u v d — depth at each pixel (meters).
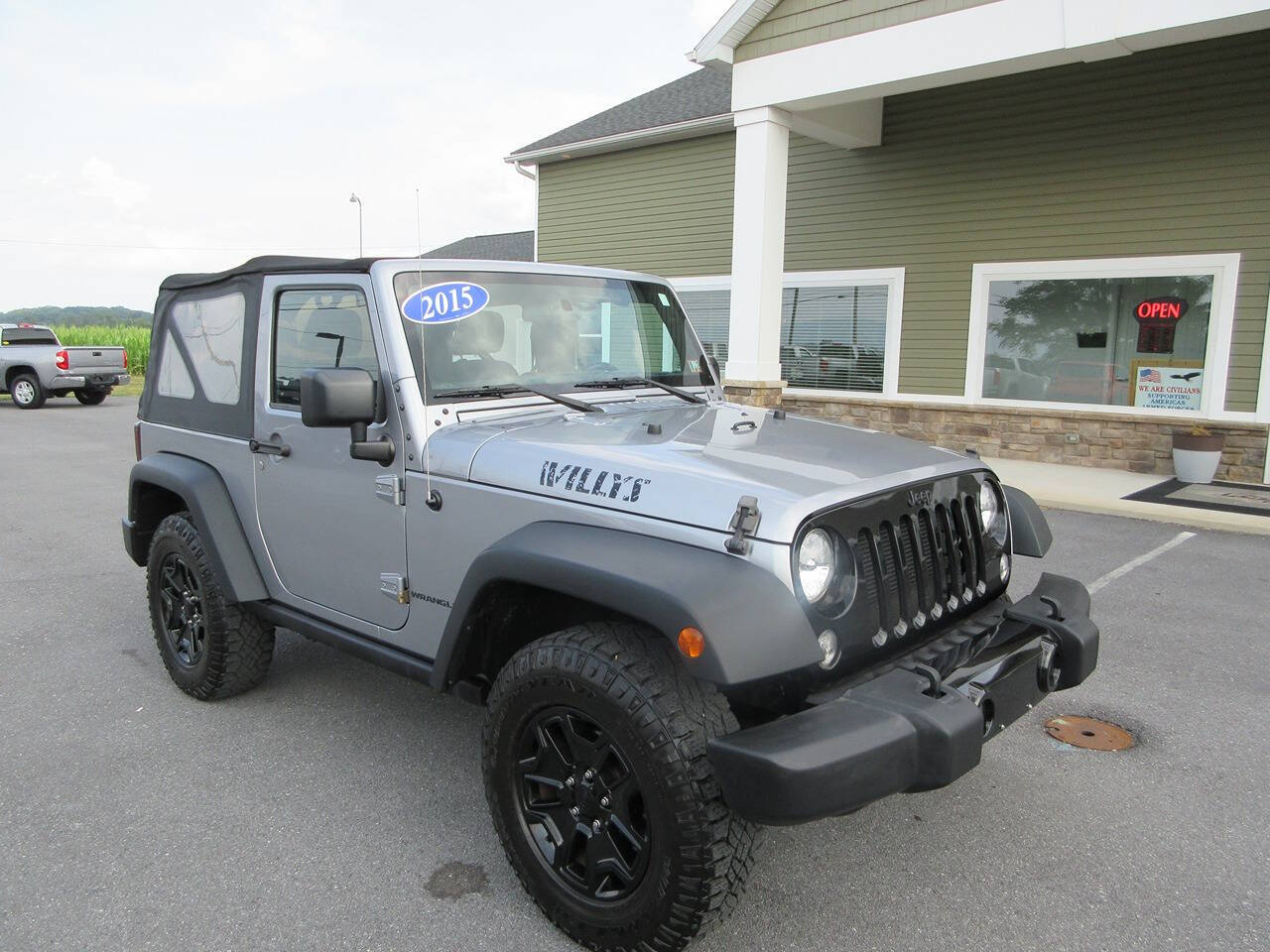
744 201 10.12
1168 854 2.92
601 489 2.47
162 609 4.15
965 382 11.27
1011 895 2.70
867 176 11.73
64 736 3.72
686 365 3.94
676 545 2.29
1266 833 3.04
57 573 6.25
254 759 3.53
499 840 2.71
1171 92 9.48
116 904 2.62
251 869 2.80
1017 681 2.60
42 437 13.95
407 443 2.92
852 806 2.05
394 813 3.13
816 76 9.40
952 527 2.77
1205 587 5.85
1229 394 9.49
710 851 2.16
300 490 3.36
